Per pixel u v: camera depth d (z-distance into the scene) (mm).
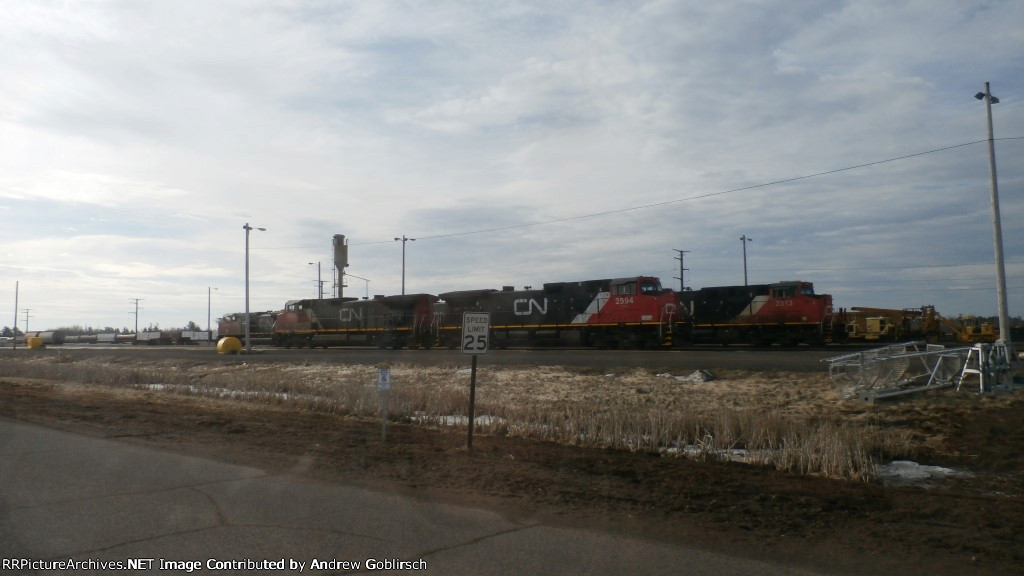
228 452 13859
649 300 42312
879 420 17047
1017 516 9289
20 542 7816
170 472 11688
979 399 18469
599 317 44125
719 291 45719
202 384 31375
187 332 103375
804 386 22406
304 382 29453
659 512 9469
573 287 45656
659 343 41812
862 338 54562
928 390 19734
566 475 11820
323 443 15172
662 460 13344
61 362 55625
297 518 8859
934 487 11234
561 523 8844
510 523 8789
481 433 16688
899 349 22422
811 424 17047
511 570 7047
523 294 48000
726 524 8891
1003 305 23078
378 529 8422
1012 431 15219
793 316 42531
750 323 43844
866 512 9492
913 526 8844
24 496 9930
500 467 12406
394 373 33625
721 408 19109
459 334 50688
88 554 7414
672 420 16031
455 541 7988
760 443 14422
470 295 50906
